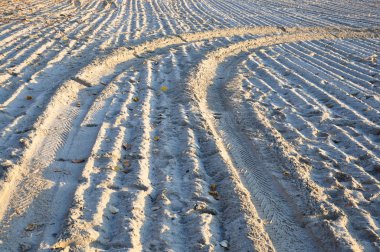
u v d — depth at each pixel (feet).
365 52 34.17
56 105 20.86
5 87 23.16
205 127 19.19
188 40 37.78
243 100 23.15
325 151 17.78
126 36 37.17
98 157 16.25
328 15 53.11
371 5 62.95
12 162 15.39
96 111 20.75
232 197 14.05
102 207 13.29
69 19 43.16
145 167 15.88
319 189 14.93
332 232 12.57
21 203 13.46
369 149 18.06
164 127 19.29
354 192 14.90
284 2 64.69
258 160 17.08
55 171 15.38
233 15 51.67
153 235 12.32
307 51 34.35
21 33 35.35
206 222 12.82
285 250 12.26
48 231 12.28
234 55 33.12
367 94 24.12
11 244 11.75
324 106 22.67
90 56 29.99
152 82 25.64
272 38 39.22
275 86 25.72
